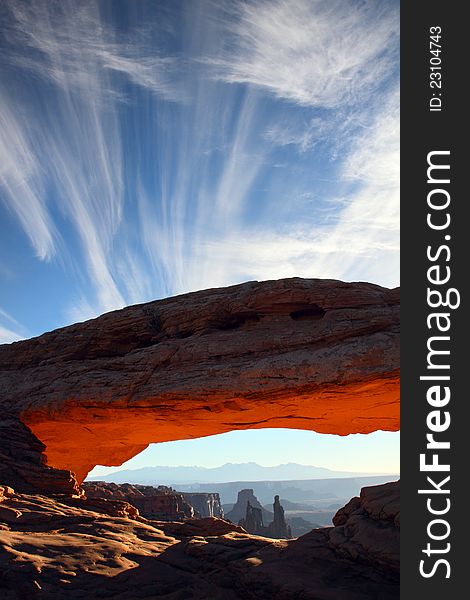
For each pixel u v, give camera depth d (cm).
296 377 1959
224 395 2044
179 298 2502
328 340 2008
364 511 1532
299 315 2202
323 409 2158
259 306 2181
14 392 2523
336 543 1403
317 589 1189
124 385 2236
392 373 1861
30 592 1181
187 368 2164
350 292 2092
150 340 2469
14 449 2277
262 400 2030
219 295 2366
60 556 1377
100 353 2547
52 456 2803
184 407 2162
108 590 1251
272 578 1266
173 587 1319
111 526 1731
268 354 2073
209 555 1497
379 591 1184
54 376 2475
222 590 1330
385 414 2250
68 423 2406
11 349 2770
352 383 1897
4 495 1812
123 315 2528
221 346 2162
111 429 2492
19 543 1403
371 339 1942
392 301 2072
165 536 1778
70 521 1706
